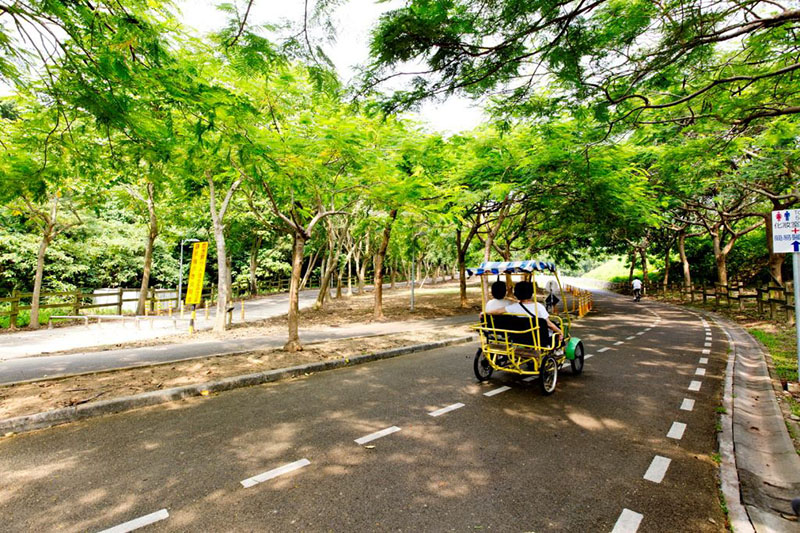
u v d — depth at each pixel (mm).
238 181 12062
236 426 5062
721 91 6711
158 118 5875
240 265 39625
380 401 6086
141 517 3133
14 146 6789
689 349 10367
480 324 7141
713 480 3729
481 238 23484
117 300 22766
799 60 5824
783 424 4953
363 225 20391
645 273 34688
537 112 5754
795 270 6414
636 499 3400
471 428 4984
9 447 4484
